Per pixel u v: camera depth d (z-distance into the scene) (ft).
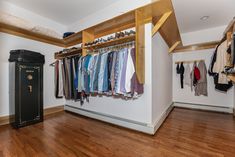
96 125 8.21
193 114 10.95
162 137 6.53
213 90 12.17
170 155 5.05
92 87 7.73
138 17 6.32
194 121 9.06
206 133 7.02
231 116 10.32
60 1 8.59
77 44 11.20
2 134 6.93
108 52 7.38
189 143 5.94
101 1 8.55
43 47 10.57
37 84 8.74
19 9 9.21
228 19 10.52
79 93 9.53
